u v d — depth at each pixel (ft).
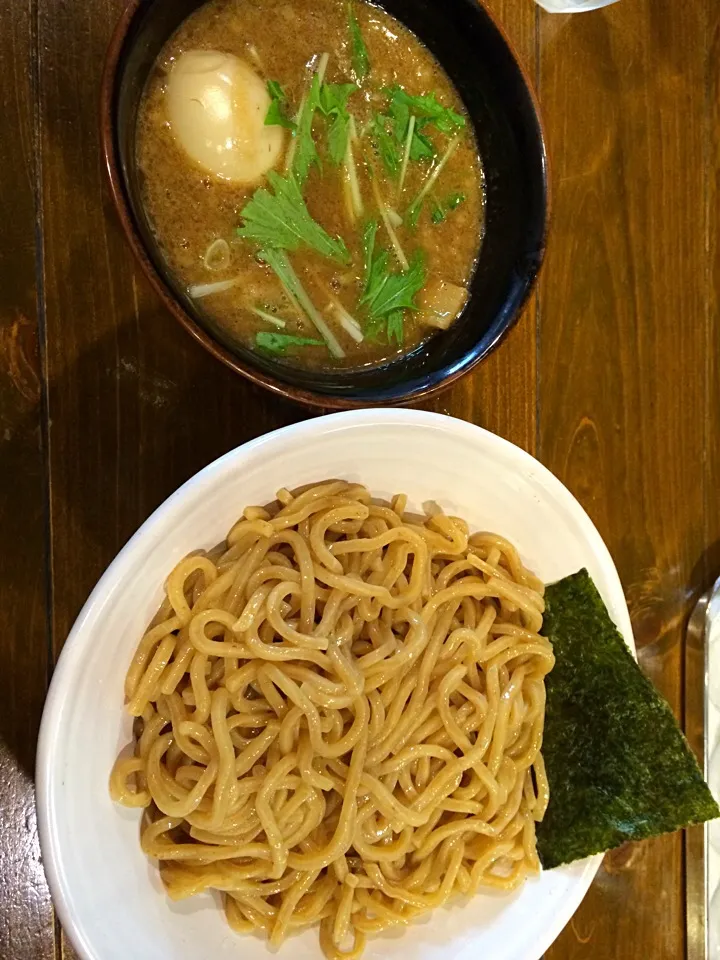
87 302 0.97
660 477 1.31
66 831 0.81
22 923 0.95
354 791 0.98
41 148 0.95
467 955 1.07
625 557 1.30
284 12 0.93
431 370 0.96
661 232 1.29
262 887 0.97
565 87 1.21
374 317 0.98
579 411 1.24
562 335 1.23
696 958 1.31
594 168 1.23
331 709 0.98
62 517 0.97
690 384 1.33
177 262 0.90
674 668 1.34
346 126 0.96
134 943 0.88
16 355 0.95
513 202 0.99
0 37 0.93
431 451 1.00
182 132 0.88
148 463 1.00
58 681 0.79
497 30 0.93
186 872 0.95
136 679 0.91
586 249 1.24
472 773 1.11
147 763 0.92
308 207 0.96
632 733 1.14
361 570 1.04
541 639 1.13
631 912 1.29
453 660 1.09
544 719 1.17
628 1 1.24
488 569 1.09
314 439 0.89
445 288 1.01
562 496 1.07
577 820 1.14
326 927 1.04
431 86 1.00
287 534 0.98
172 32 0.87
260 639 0.97
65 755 0.81
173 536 0.87
